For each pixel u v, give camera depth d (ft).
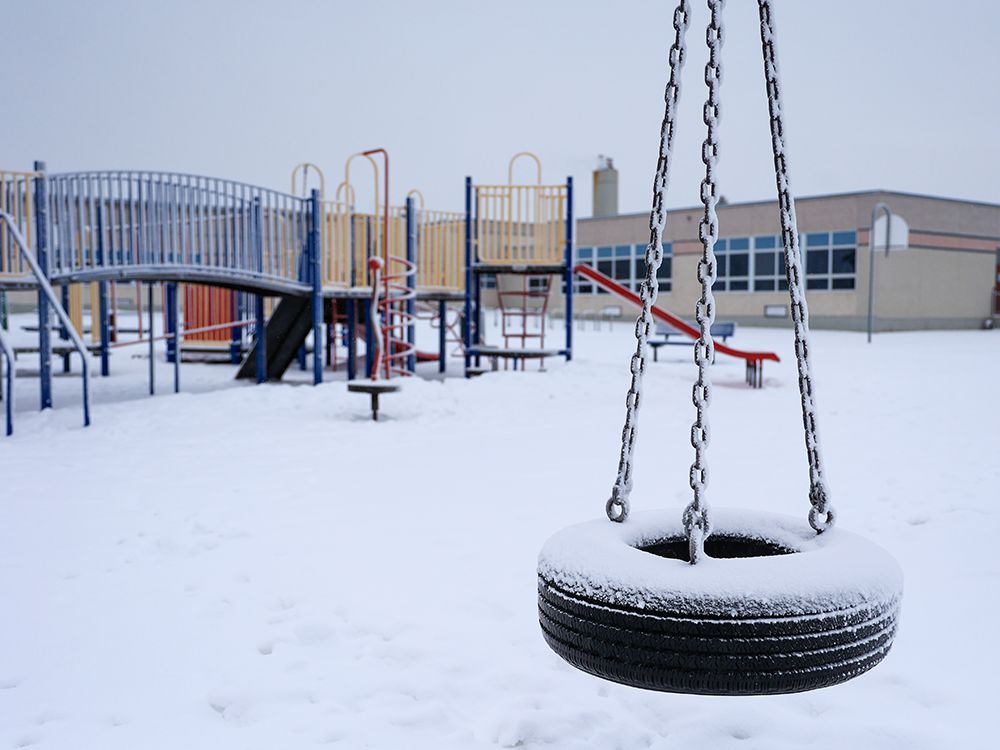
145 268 33.60
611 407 33.40
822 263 98.27
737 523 8.14
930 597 11.37
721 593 6.20
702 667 6.21
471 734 8.13
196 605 11.43
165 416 30.07
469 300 47.91
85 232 32.12
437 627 10.51
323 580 12.30
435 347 71.36
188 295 58.44
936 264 100.27
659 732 8.20
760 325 103.76
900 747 7.73
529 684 9.05
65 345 48.93
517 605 11.23
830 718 8.29
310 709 8.59
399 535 14.71
